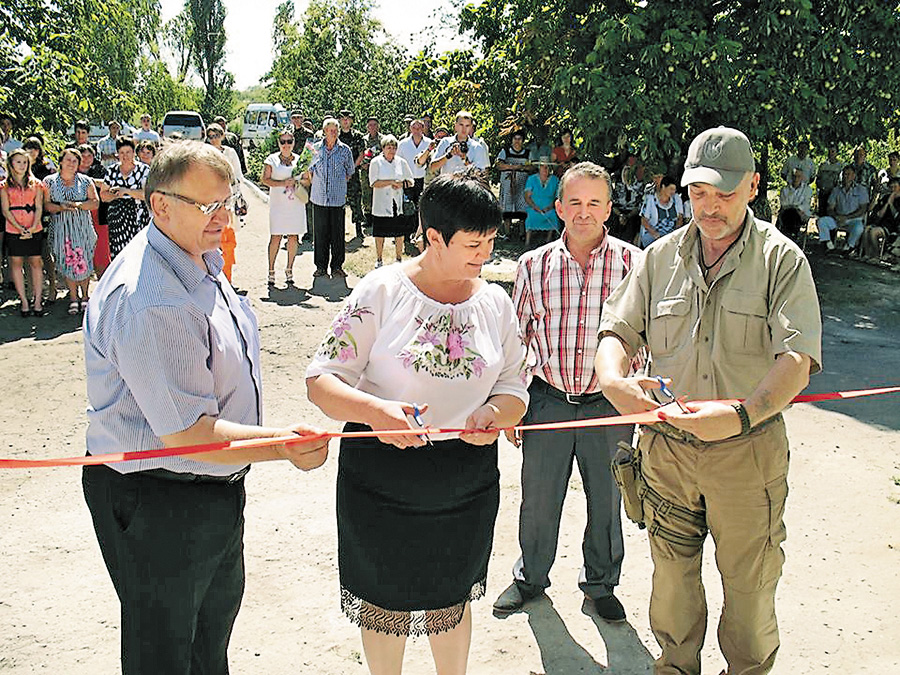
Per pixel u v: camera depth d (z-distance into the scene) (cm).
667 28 1062
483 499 296
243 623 398
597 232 374
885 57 1112
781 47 1087
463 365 285
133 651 267
